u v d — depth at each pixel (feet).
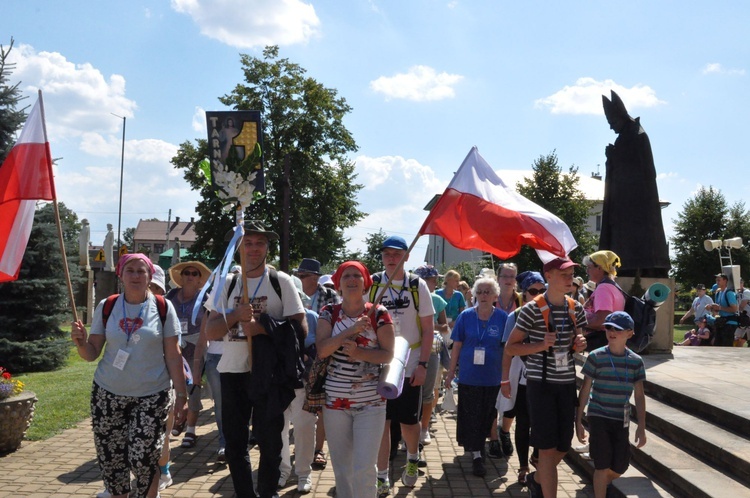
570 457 22.76
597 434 16.55
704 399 21.35
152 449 14.67
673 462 17.81
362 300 15.11
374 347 14.73
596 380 16.58
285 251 69.26
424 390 23.17
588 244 121.90
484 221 17.51
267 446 15.96
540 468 16.53
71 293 15.02
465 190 17.60
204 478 20.35
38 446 23.68
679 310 153.38
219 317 15.93
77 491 18.57
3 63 41.93
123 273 15.15
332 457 14.74
